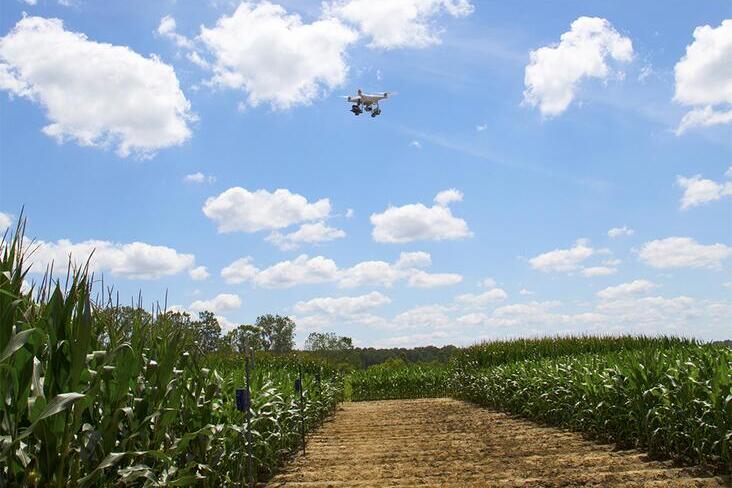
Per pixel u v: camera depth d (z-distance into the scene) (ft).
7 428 9.64
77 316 10.63
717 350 29.76
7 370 9.67
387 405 73.10
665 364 28.91
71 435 10.31
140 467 11.99
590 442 32.45
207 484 17.54
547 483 21.09
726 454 22.00
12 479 10.02
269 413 25.45
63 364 10.69
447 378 85.87
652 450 27.12
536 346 66.59
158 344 16.05
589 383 34.78
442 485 21.75
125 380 11.89
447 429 42.32
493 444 33.12
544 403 43.70
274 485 23.52
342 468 27.12
